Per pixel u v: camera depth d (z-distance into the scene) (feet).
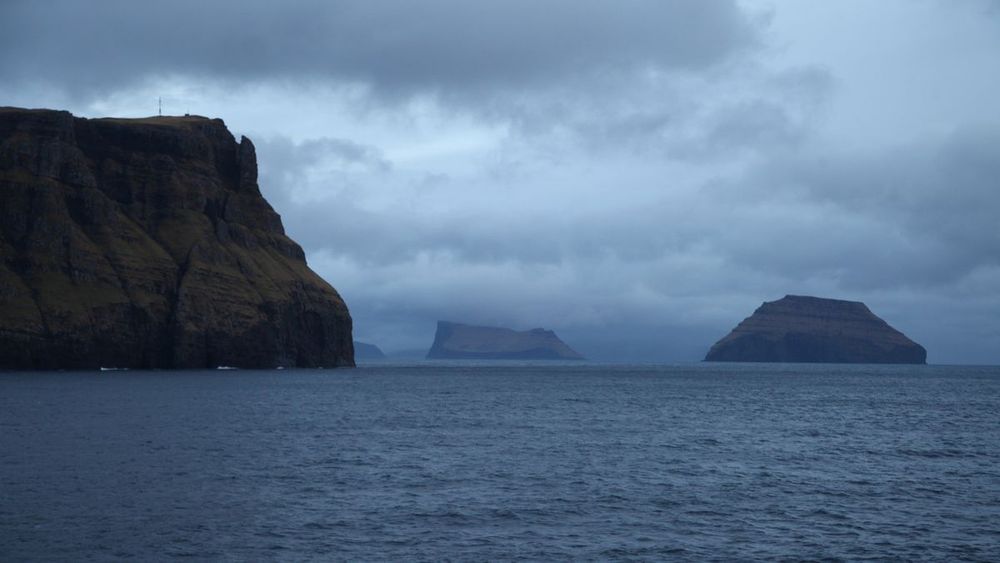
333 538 126.93
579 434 259.80
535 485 168.76
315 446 221.05
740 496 160.35
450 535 129.29
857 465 200.75
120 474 173.06
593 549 123.13
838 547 125.18
